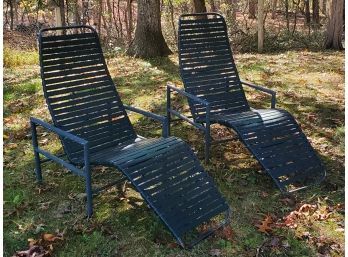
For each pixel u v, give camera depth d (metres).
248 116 4.29
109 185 3.62
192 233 3.26
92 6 16.38
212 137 5.00
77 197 3.75
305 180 4.05
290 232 3.25
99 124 3.99
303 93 6.57
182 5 16.38
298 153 4.06
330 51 10.41
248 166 4.31
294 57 9.38
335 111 5.79
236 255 3.03
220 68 4.87
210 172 4.18
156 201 3.12
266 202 3.68
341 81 7.23
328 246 3.11
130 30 13.50
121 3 22.27
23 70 8.36
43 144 4.86
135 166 3.22
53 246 3.11
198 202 3.28
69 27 3.98
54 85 3.82
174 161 3.41
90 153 3.80
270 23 17.14
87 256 3.03
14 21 17.17
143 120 5.53
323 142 4.81
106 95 4.11
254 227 3.34
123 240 3.19
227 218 3.42
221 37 4.95
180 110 5.89
